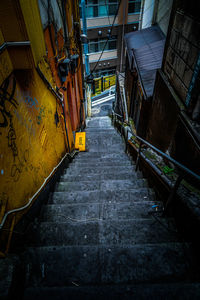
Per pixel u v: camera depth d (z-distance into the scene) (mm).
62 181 4090
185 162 2615
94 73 20422
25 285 1645
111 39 18766
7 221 1820
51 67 3504
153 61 5727
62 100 4445
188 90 2508
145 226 2332
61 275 1708
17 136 2127
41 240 2188
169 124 3221
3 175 1785
